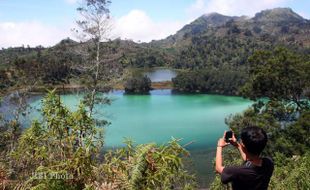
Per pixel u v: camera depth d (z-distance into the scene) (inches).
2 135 525.7
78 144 165.5
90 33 1073.5
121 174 144.9
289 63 1240.2
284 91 1285.7
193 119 2566.4
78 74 1083.3
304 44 7810.0
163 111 2888.8
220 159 124.5
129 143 155.9
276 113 1232.8
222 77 4109.3
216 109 3009.4
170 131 2144.4
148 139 1902.1
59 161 156.4
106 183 142.3
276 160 846.5
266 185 117.6
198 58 7145.7
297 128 1063.0
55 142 162.9
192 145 1796.3
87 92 987.9
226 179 117.7
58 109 164.2
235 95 3937.0
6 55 4675.2
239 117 1288.1
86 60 1070.4
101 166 152.2
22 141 164.2
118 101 3361.2
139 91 4065.0
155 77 5910.4
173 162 143.2
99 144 167.5
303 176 372.5
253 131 116.0
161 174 139.4
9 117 825.5
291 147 1031.6
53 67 1601.9
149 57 7549.2
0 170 164.9
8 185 159.5
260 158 119.7
